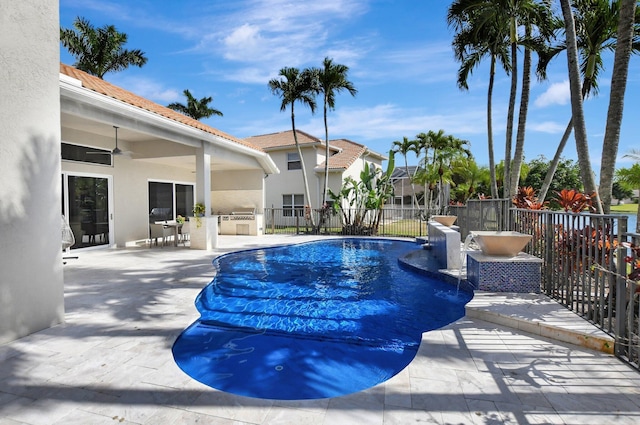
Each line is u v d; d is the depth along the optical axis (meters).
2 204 3.47
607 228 3.69
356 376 3.16
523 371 2.90
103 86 8.00
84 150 9.97
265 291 6.31
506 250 5.24
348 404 2.46
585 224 3.95
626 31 5.45
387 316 4.96
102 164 10.60
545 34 9.29
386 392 2.60
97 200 10.45
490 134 11.27
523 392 2.57
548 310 4.14
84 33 20.34
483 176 23.47
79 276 6.67
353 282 7.02
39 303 3.83
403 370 2.92
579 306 4.28
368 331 4.37
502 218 8.22
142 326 3.99
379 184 16.48
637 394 2.54
